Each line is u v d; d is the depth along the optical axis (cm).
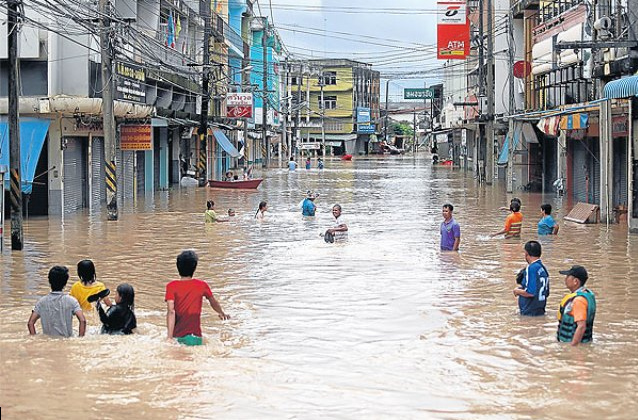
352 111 13575
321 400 922
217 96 6025
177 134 5262
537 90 4491
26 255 2055
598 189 3450
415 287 1598
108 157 2873
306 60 12512
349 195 4275
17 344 1151
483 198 4025
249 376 1010
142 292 1576
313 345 1165
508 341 1177
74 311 1189
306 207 3047
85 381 986
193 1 5516
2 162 2619
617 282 1658
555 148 4338
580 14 3556
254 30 9231
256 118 9169
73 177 3222
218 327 1273
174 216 3083
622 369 1034
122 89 3334
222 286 1622
